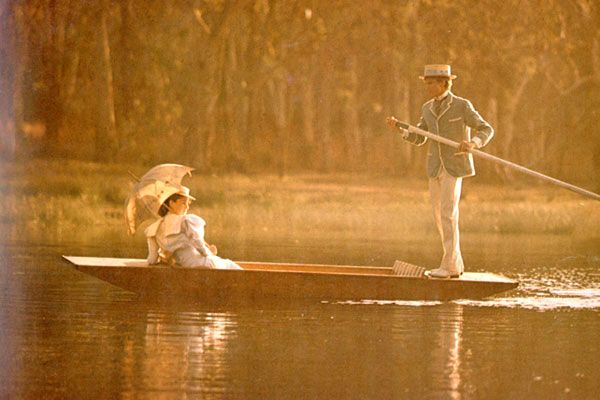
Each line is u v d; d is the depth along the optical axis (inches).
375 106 6250.0
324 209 3666.3
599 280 1946.4
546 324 1469.0
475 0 5364.2
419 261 2245.3
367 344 1311.5
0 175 4653.1
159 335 1344.7
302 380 1123.9
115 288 1715.1
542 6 5260.8
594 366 1216.2
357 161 6299.2
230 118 5531.5
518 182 5428.2
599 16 5231.3
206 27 5265.8
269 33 5418.3
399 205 4023.1
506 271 2065.7
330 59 5969.5
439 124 1679.4
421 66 5511.8
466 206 3686.0
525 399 1069.1
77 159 5447.8
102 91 5364.2
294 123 6353.3
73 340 1309.1
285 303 1590.8
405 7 5467.5
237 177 5275.6
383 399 1056.2
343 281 1616.6
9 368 1157.7
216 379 1122.7
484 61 5388.8
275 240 2711.6
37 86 5575.8
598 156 5546.3
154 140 5344.5
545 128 5615.2
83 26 5447.8
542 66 5329.7
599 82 5339.6
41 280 1792.6
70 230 2790.4
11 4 5546.3
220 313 1502.2
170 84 5315.0
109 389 1075.9
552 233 3159.5
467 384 1120.8
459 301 1640.0
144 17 5324.8
